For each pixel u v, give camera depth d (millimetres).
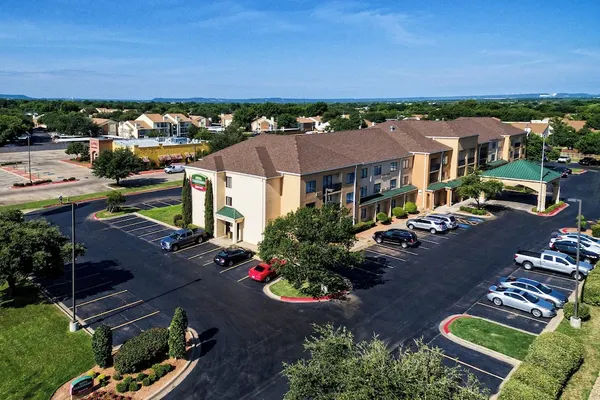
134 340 24672
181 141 103750
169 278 37062
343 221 33812
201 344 27000
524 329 28688
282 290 34625
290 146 46281
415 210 57969
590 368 24078
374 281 36625
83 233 49375
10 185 74875
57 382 23219
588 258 41625
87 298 33219
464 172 67312
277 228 33844
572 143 113250
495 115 155375
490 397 21953
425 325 29344
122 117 174250
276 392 22516
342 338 18000
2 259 29703
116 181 79062
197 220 50188
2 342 27062
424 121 69000
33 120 187625
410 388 14977
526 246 45375
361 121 143625
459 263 40719
